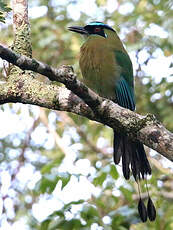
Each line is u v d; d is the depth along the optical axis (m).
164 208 12.36
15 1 8.70
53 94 7.68
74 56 14.20
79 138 15.78
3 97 7.79
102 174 9.98
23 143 16.00
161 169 13.64
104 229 9.73
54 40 14.62
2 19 7.25
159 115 15.08
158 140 7.38
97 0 14.73
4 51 6.61
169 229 11.06
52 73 6.84
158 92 14.99
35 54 14.82
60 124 15.34
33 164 15.28
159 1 14.47
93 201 11.27
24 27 8.59
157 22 14.18
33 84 7.80
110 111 7.51
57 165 10.12
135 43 14.08
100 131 15.42
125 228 10.41
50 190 9.58
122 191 10.55
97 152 15.37
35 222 10.80
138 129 7.47
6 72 8.07
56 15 15.31
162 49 14.20
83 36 11.14
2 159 15.52
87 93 7.23
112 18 14.57
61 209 9.79
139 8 14.57
